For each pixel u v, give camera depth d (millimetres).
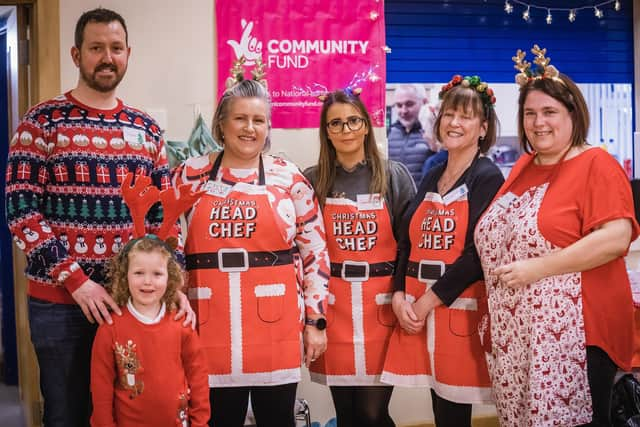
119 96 3266
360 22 3500
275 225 2482
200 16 3338
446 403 2652
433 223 2635
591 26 4293
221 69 3352
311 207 2619
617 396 3143
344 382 2777
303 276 2631
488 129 2699
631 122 4363
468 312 2582
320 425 3531
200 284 2461
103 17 2287
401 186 2816
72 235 2273
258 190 2500
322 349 2598
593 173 2256
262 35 3389
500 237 2416
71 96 2328
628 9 4336
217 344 2449
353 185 2775
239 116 2443
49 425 2314
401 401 3684
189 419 2268
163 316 2223
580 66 4289
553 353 2266
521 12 4188
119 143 2336
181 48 3320
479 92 2650
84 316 2316
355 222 2748
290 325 2508
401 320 2656
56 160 2258
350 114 2689
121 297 2203
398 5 4016
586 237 2215
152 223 2514
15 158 2234
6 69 4211
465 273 2537
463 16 4102
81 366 2332
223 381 2457
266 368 2469
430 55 4062
